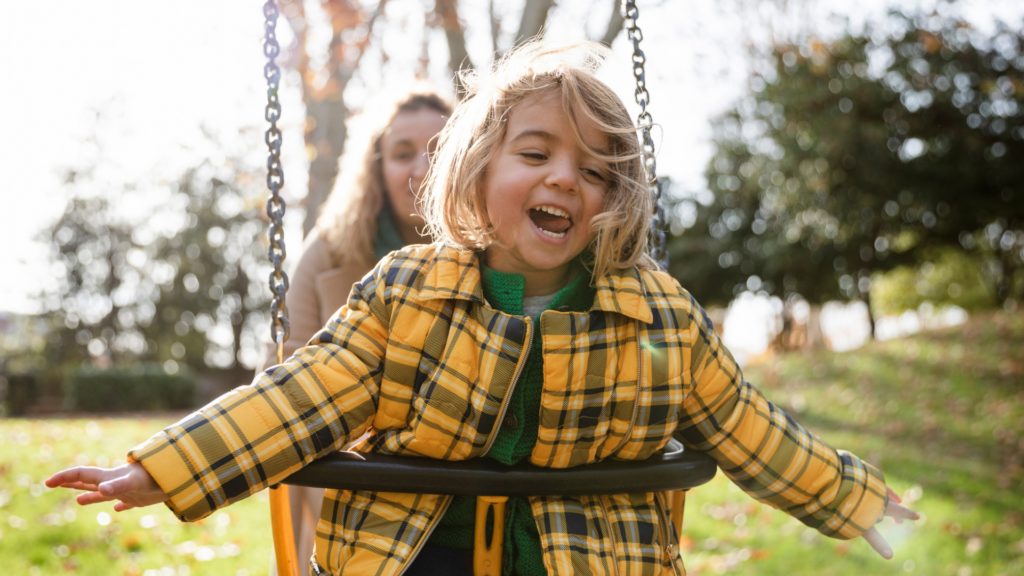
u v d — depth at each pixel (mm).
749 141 18688
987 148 16031
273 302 1716
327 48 5762
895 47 14586
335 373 1502
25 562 4004
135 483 1371
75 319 24844
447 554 1562
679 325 1582
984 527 5047
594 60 1747
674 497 1708
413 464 1455
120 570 3961
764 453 1650
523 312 1584
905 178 16219
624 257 1615
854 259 19891
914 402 9633
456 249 1589
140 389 17250
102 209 25469
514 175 1516
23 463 6328
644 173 1629
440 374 1496
